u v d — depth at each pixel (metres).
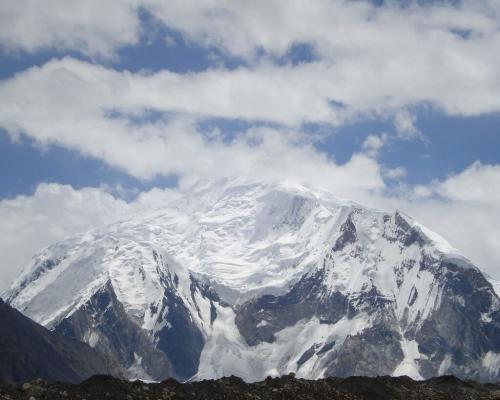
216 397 111.94
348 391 124.50
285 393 118.06
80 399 99.31
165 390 109.25
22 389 98.00
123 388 105.56
